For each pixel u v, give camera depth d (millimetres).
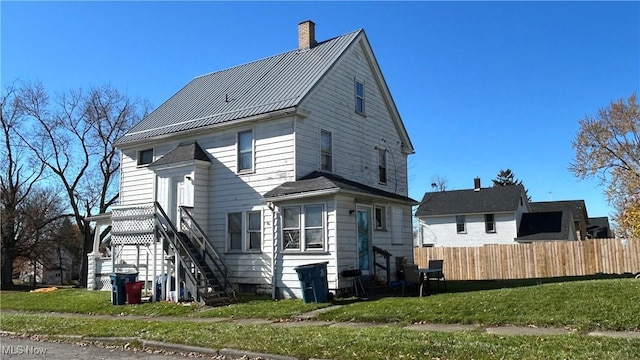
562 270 26391
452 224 42438
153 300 17516
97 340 10883
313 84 18922
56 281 59594
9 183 39750
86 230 39688
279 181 18141
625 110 39000
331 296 15828
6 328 12859
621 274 24266
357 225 17625
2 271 39844
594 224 58625
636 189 36969
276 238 17781
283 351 8422
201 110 21750
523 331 9703
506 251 27578
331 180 17078
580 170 40750
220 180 19688
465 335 9125
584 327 9750
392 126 24359
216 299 16438
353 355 7836
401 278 18453
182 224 18797
